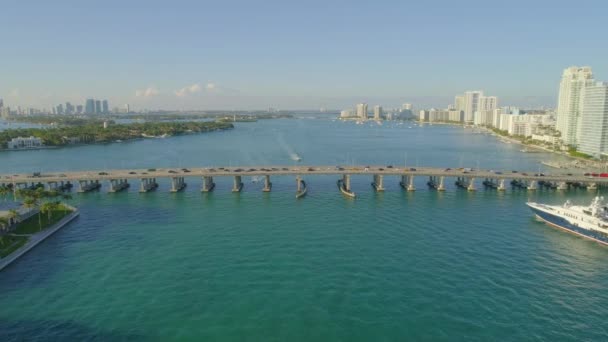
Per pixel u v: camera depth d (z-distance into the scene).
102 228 138.38
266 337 74.12
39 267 104.50
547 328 77.19
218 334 75.12
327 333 75.19
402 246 118.50
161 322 79.00
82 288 92.88
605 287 94.12
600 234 123.38
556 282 96.25
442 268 102.88
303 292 90.06
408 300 86.62
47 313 82.50
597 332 76.19
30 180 199.75
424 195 195.88
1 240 117.19
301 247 117.56
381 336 74.31
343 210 163.12
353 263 105.56
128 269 102.94
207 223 144.00
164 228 137.75
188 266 104.44
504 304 85.44
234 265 104.75
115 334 75.25
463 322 78.69
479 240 125.38
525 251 116.56
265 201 181.00
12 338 74.31
